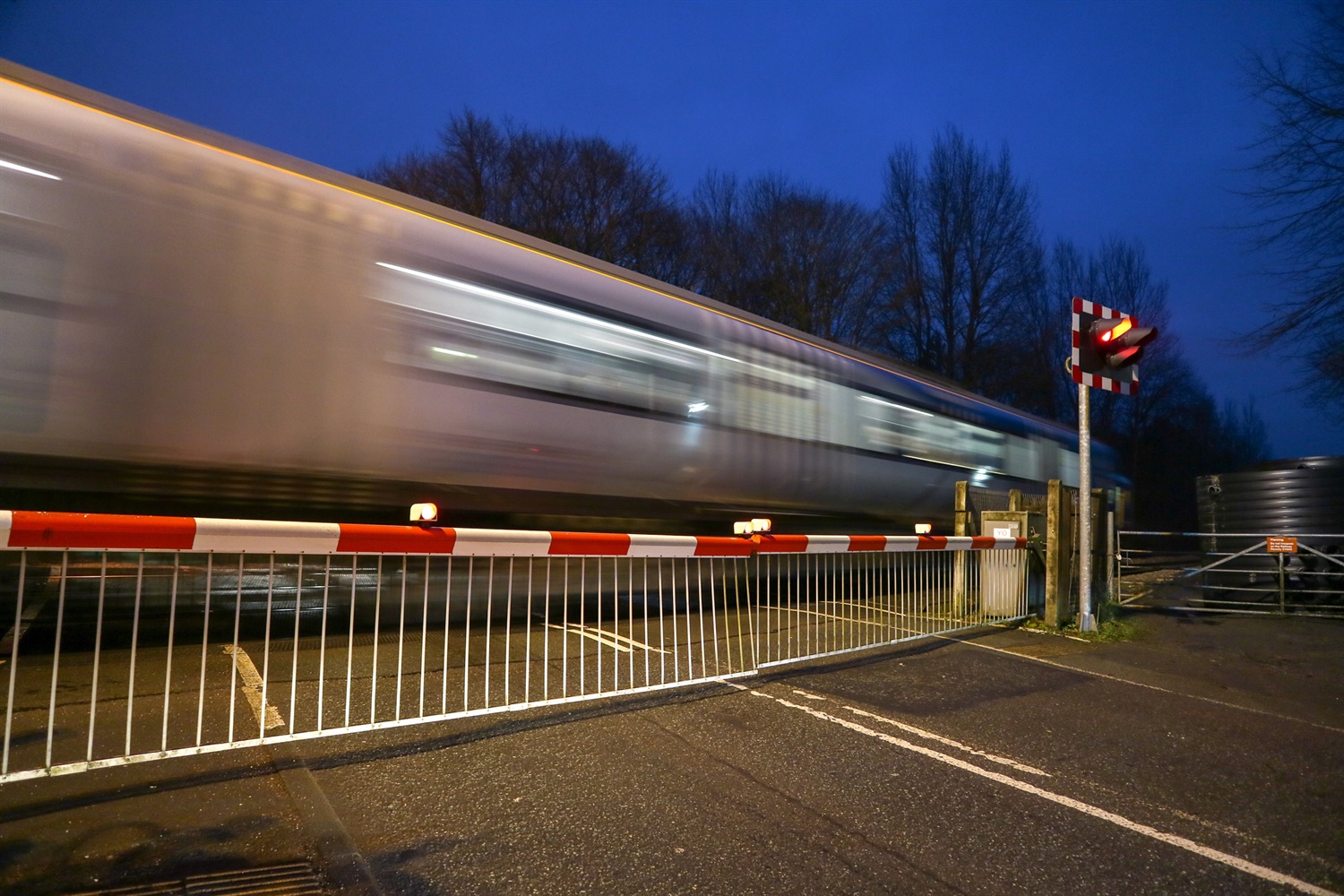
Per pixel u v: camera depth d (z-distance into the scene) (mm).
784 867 2900
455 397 6484
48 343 4742
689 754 3898
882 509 11656
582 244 27984
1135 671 6449
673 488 8312
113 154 5137
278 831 2820
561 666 5441
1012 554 8195
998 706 5152
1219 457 47188
